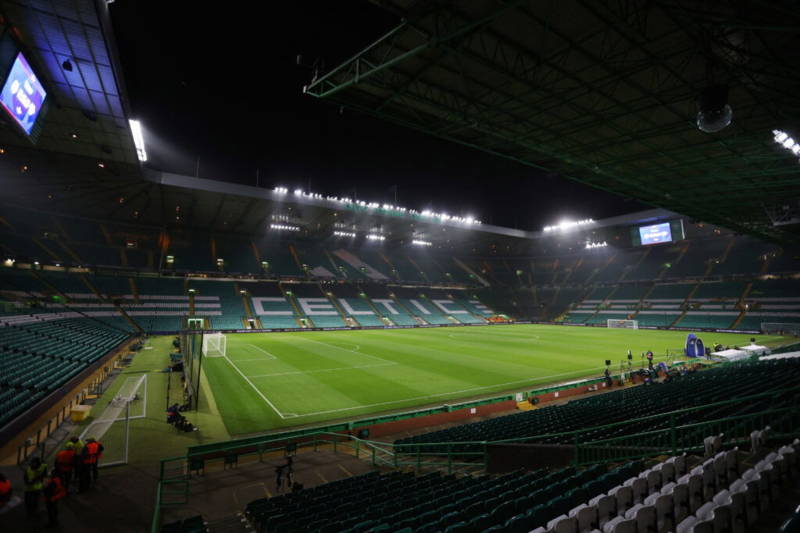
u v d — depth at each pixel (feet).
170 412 52.75
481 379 79.66
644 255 260.42
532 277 291.79
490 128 60.49
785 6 30.53
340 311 207.41
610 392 64.90
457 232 227.61
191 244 204.33
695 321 193.47
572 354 111.14
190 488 34.65
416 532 16.16
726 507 13.21
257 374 82.74
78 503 30.53
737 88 48.70
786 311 176.65
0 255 130.11
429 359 101.50
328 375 82.12
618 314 225.56
